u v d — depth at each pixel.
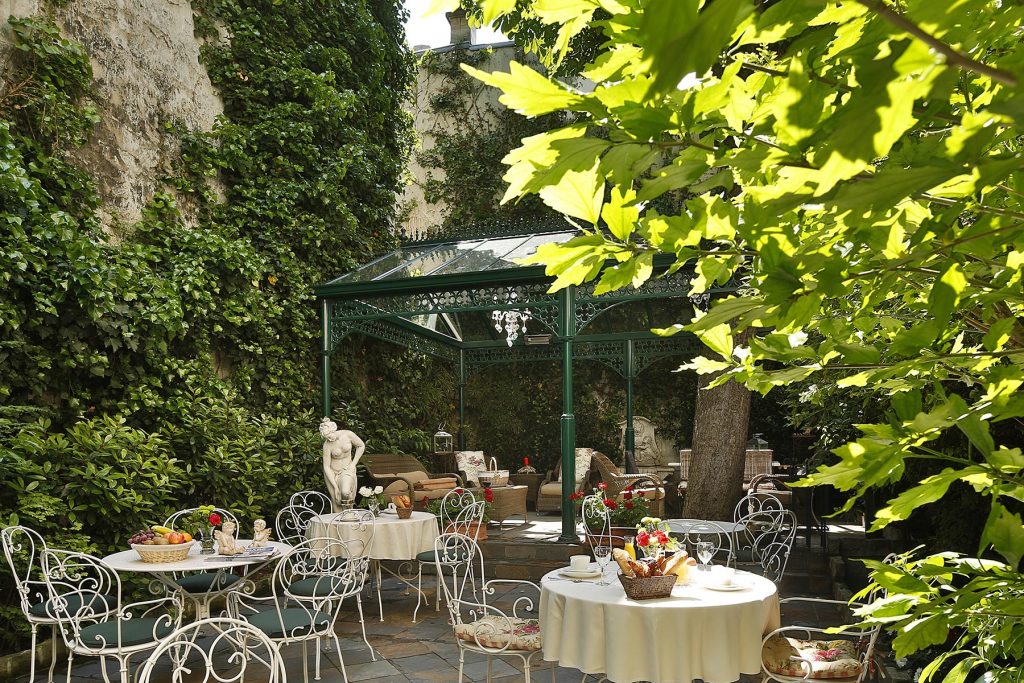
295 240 10.84
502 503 11.42
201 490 8.33
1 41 7.71
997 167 0.60
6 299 6.93
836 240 0.98
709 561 5.12
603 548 7.67
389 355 12.82
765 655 4.49
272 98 11.05
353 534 7.51
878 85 0.51
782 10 0.65
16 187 7.00
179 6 9.91
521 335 14.23
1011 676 1.14
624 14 0.78
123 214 8.83
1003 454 0.94
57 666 6.13
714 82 0.82
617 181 0.78
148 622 5.33
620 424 15.66
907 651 1.08
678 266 1.03
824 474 1.06
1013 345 1.25
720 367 1.22
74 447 6.80
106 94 8.74
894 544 8.61
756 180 0.94
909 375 1.25
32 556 5.59
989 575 1.07
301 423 10.32
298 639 5.30
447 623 7.33
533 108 0.77
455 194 16.84
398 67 13.54
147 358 8.17
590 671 4.29
